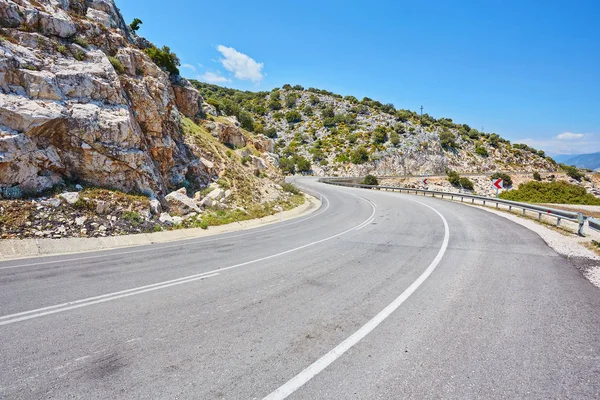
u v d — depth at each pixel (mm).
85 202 11211
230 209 17344
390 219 15875
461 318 4383
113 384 2949
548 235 10508
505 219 14648
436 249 8867
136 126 14336
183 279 6348
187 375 3098
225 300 5152
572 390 2848
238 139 30703
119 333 3975
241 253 8945
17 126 10312
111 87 13500
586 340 3746
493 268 6867
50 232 9656
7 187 10047
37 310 4719
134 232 11375
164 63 24922
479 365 3250
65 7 15461
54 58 12352
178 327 4156
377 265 7297
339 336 3910
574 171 64625
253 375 3104
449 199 27016
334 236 11594
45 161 10953
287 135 90875
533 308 4691
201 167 19844
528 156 93750
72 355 3451
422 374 3115
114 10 19969
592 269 6707
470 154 88688
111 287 5824
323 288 5730
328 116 99125
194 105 27203
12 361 3326
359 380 3025
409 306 4844
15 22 11930
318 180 56062
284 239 11336
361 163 72625
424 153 79812
